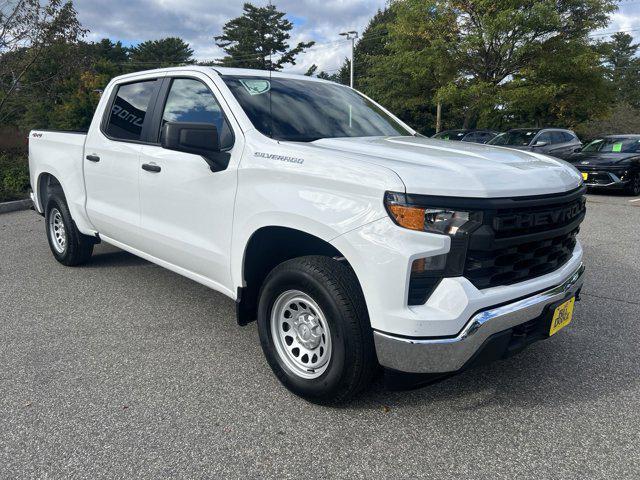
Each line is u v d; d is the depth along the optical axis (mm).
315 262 2768
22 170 10367
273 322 3076
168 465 2443
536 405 3002
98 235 4941
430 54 21859
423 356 2453
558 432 2742
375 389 3141
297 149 2908
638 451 2584
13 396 3010
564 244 3115
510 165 2822
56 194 5340
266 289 3016
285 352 3068
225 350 3660
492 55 21438
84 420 2785
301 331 2980
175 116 3814
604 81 23438
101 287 4953
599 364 3500
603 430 2760
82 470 2400
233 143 3264
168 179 3705
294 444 2615
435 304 2447
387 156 2877
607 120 32375
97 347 3676
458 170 2572
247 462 2477
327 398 2857
